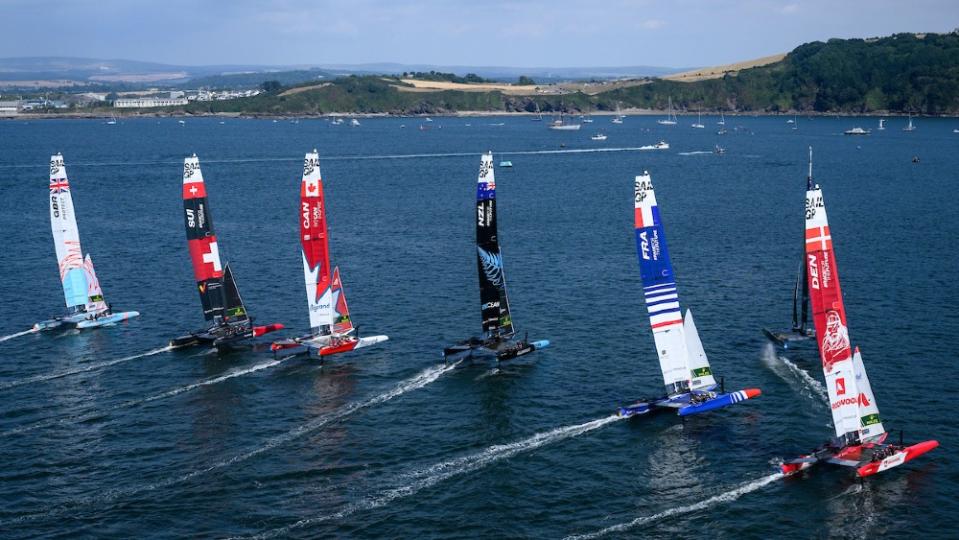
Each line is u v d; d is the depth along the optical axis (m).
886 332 94.44
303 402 77.56
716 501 60.34
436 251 142.12
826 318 63.38
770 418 73.12
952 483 61.97
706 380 75.81
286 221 175.38
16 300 112.56
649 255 72.81
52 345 94.06
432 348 92.06
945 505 59.31
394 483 62.84
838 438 64.69
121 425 72.81
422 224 170.62
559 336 95.69
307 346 88.94
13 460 66.31
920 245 141.38
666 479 63.38
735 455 66.69
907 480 62.50
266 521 57.69
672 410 74.81
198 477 63.56
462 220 175.88
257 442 69.38
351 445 68.88
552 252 139.75
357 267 130.00
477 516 58.56
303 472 64.44
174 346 92.44
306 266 88.50
